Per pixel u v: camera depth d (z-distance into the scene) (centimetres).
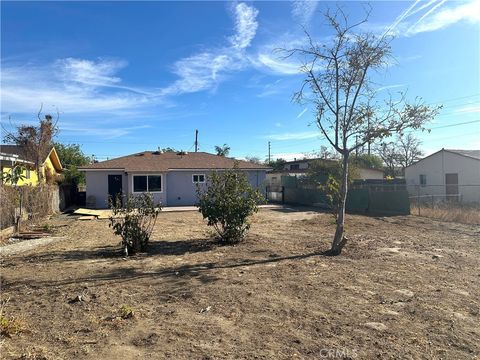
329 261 866
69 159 3962
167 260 906
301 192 2900
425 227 1515
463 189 3088
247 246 1073
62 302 589
